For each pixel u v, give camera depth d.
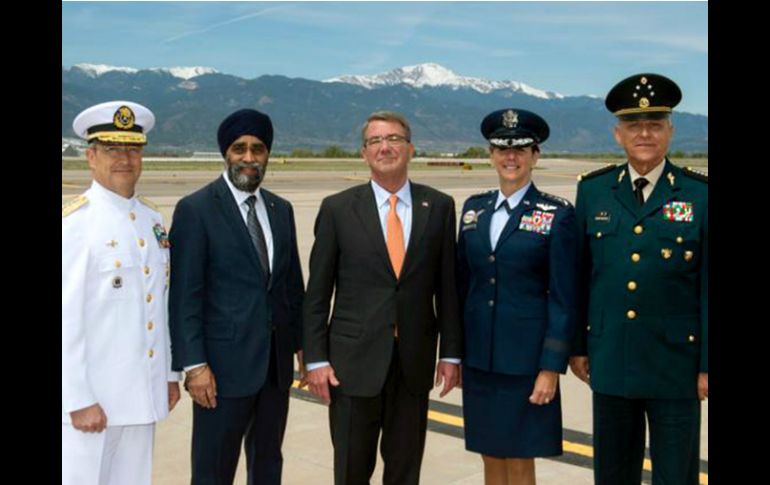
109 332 3.30
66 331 3.12
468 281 3.89
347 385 3.66
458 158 119.56
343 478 3.71
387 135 3.58
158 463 4.58
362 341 3.64
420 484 4.29
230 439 3.70
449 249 3.80
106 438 3.37
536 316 3.68
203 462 3.71
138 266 3.38
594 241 3.57
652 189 3.46
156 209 3.68
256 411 3.82
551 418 3.75
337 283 3.79
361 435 3.71
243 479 4.40
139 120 3.37
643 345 3.41
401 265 3.66
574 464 4.55
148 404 3.41
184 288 3.56
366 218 3.68
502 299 3.71
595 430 3.64
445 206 3.79
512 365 3.68
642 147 3.38
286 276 3.84
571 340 3.59
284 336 3.81
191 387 3.57
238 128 3.57
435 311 3.96
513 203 3.74
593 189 3.64
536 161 3.76
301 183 36.44
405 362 3.66
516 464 3.82
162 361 3.51
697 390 3.41
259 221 3.76
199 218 3.60
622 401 3.54
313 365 3.72
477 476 4.41
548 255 3.66
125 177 3.35
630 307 3.43
